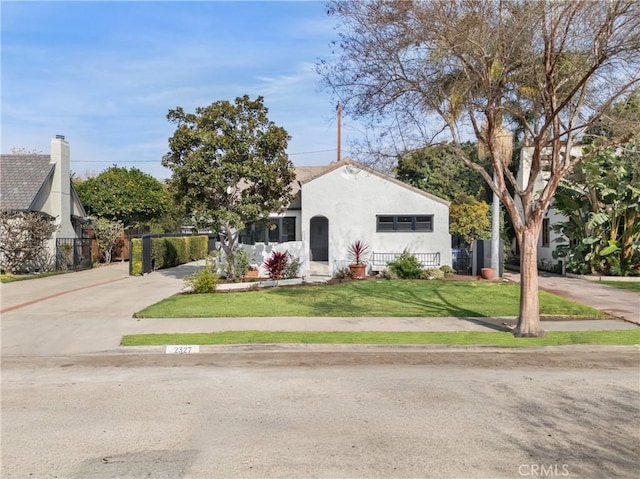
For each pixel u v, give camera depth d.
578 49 11.33
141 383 8.58
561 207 24.16
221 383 8.52
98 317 14.43
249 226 26.61
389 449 5.68
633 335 12.05
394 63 12.20
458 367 9.61
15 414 7.02
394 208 24.02
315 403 7.37
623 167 21.91
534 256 12.08
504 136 17.20
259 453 5.60
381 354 10.81
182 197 20.11
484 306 16.09
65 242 28.58
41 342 11.81
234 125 20.23
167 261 29.73
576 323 13.56
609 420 6.62
